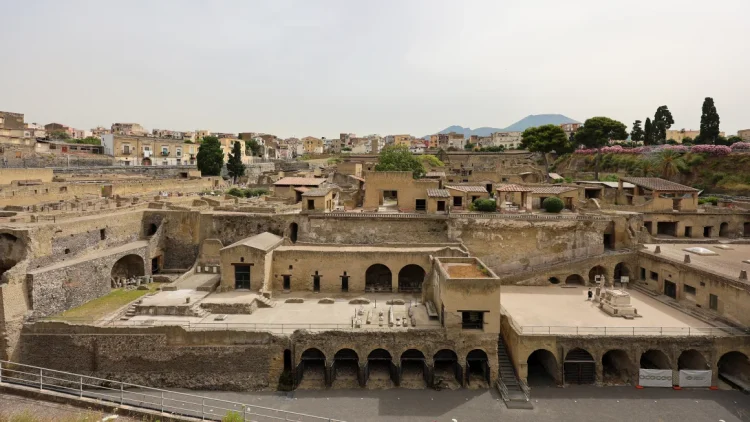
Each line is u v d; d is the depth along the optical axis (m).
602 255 55.22
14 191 55.09
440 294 42.38
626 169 97.88
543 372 42.34
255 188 95.75
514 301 49.12
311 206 58.84
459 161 137.12
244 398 37.56
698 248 54.28
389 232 58.06
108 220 51.84
